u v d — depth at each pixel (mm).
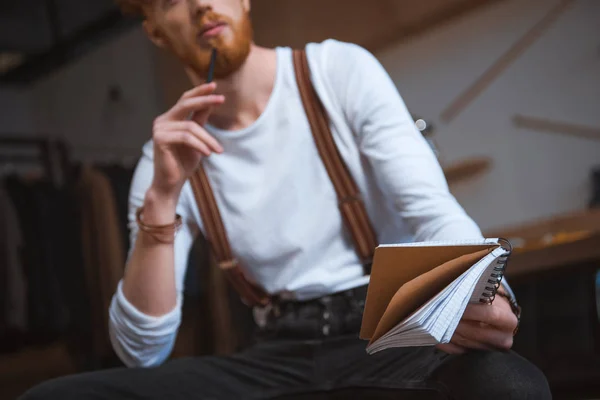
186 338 4020
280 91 1427
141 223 1334
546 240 2922
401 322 1008
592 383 2451
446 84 5266
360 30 5352
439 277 1009
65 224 4340
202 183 1458
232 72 1416
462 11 5113
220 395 1332
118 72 6641
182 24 1404
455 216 1253
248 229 1422
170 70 6199
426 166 1311
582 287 2811
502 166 5078
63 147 4730
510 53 5012
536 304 2896
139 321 1363
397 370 1285
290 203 1401
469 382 1112
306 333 1363
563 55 4805
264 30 5465
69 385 1263
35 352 4414
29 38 6188
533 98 4930
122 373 1298
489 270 1028
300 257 1392
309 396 1354
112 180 4160
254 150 1425
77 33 6148
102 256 4074
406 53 5426
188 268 3967
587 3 4703
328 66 1425
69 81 7195
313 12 5262
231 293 3973
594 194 4523
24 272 4289
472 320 1129
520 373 1103
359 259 1404
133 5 1494
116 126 6730
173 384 1308
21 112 7535
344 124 1397
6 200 4352
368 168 1398
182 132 1265
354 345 1344
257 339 1442
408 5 5184
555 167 4852
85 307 4234
